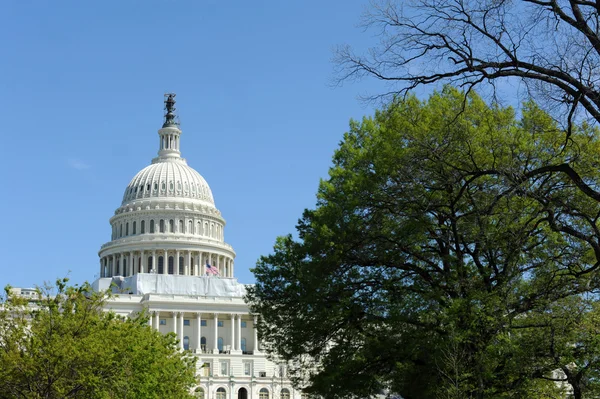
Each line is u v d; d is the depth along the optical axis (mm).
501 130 38969
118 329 54688
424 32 25953
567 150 34531
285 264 50156
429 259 44812
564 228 28359
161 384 61781
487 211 34062
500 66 25141
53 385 49031
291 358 50000
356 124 51062
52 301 51875
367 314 45031
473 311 36625
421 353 41250
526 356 34281
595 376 32875
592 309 33812
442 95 43406
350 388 44625
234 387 185125
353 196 43781
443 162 37562
